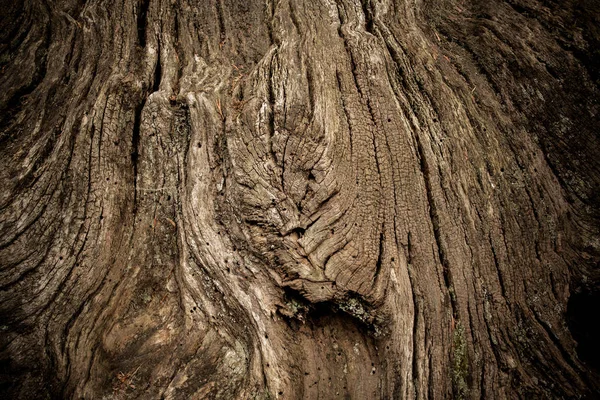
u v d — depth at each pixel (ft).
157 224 9.38
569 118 10.39
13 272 8.47
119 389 8.24
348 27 10.17
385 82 9.65
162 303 9.10
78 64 10.00
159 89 9.86
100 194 9.15
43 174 8.91
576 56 10.73
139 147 9.62
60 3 10.77
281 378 8.26
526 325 9.16
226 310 8.73
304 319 8.66
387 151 9.27
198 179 8.98
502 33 10.89
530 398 8.83
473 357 8.86
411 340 8.66
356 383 8.67
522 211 9.62
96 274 8.91
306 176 8.47
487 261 9.23
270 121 8.71
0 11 10.67
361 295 8.41
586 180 10.12
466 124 9.89
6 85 9.84
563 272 9.54
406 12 10.87
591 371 9.11
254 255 8.45
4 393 8.16
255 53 10.63
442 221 9.17
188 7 11.19
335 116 8.98
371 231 8.80
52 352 8.45
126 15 10.61
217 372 8.36
